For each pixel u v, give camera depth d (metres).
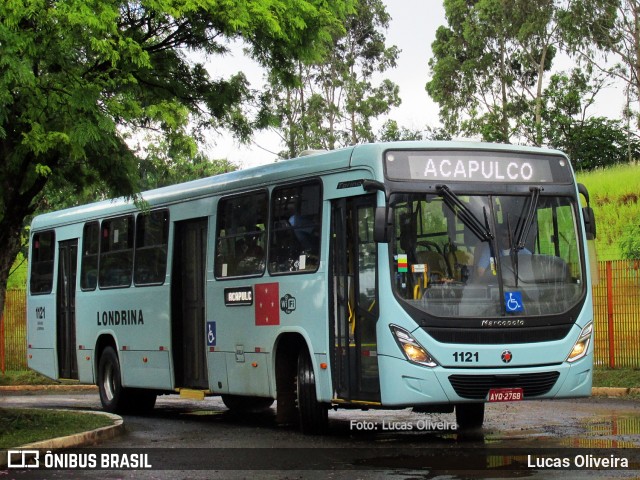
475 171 12.41
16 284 42.69
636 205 38.62
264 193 14.61
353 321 12.55
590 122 50.97
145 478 10.29
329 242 13.03
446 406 12.63
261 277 14.45
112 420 14.92
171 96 16.28
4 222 14.45
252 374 14.69
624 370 20.09
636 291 20.45
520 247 12.24
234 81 16.70
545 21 54.06
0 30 11.90
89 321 19.58
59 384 26.77
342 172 12.86
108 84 13.49
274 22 14.43
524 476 9.48
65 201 30.89
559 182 12.80
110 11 12.95
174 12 13.69
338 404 13.00
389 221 11.98
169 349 16.88
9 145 13.80
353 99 54.28
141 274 17.86
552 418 14.82
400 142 12.41
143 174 16.50
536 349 12.05
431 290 11.91
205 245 16.27
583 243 12.73
